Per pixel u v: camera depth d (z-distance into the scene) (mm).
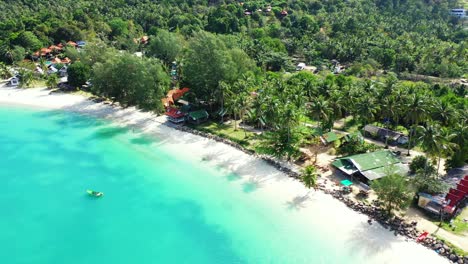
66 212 81188
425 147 83500
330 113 103312
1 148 110938
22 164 101688
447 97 125125
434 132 83312
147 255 68750
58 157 105188
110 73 133250
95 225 76938
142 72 124500
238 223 75250
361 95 115438
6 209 82438
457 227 70125
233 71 124938
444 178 84938
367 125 113250
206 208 80375
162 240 72250
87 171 97312
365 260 64250
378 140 108875
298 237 70375
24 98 154625
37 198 86312
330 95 117688
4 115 137000
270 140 97188
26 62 190875
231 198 83000
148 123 126375
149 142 112125
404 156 97750
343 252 66250
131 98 130000
